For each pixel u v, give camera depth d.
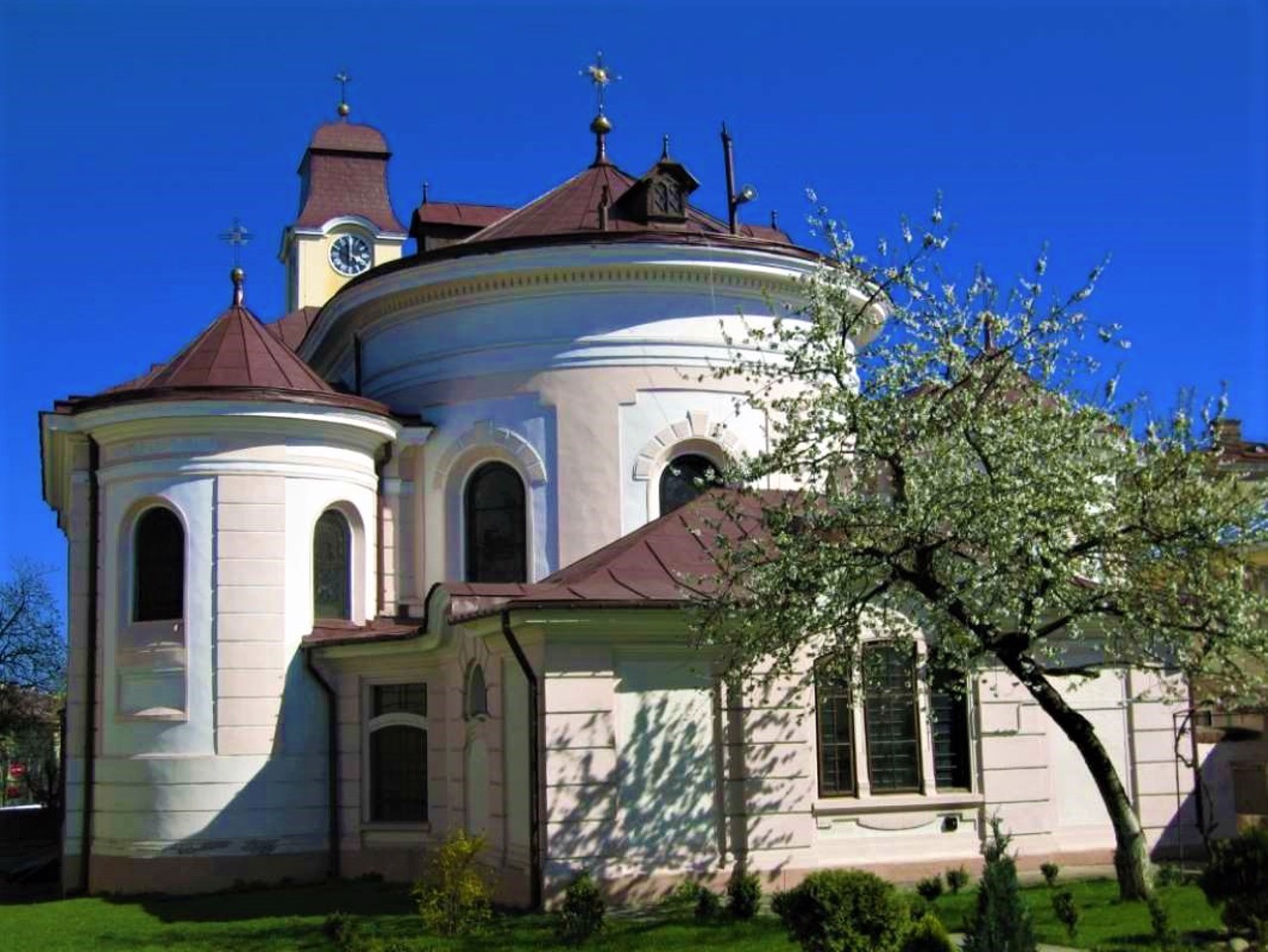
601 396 26.14
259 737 24.22
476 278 26.55
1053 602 18.39
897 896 14.13
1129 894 18.12
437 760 23.69
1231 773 24.16
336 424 25.45
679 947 16.11
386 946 16.25
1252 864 16.12
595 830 18.97
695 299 26.55
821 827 20.38
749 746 19.95
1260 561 22.36
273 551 24.72
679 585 20.03
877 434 18.22
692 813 19.56
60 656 63.16
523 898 19.25
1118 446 18.44
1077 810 21.98
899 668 21.28
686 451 26.34
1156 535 17.97
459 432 26.80
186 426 24.66
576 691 19.22
